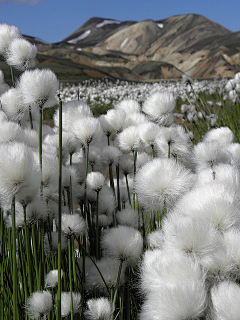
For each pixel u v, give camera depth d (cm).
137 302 191
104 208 221
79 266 200
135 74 10119
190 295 103
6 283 196
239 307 101
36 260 177
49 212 196
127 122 253
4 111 232
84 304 183
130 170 250
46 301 157
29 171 135
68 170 209
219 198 138
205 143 220
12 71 240
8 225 187
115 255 169
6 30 240
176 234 121
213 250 120
